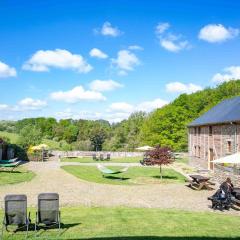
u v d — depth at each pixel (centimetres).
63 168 3672
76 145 6894
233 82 7350
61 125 9706
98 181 2670
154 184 2566
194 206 1745
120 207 1656
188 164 4444
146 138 6038
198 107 6869
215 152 3381
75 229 1146
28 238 1016
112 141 7431
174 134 5750
